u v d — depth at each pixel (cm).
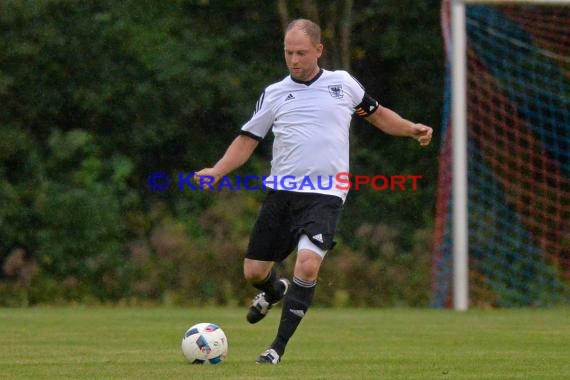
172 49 6744
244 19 7081
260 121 2427
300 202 2364
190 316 4334
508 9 5947
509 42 6288
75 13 6612
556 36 6066
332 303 5512
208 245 5728
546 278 5731
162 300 5656
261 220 2422
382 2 6950
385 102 7188
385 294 5594
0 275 6350
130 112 6762
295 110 2395
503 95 6375
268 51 7081
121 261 5959
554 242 6206
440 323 3897
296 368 2234
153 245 5856
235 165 2433
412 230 6844
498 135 6331
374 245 6128
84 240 6209
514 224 6194
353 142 7100
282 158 2405
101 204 6294
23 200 6384
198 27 6956
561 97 6216
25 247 6375
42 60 6550
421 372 2184
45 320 4041
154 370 2192
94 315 4409
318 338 3194
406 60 7050
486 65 6056
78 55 6619
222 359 2342
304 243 2322
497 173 6309
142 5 6794
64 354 2633
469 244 5819
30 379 2053
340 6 7062
